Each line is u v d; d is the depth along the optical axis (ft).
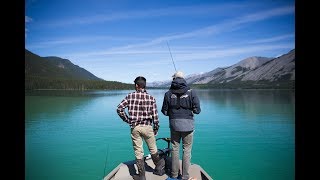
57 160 35.65
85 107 110.73
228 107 101.50
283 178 29.01
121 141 46.88
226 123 64.23
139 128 18.99
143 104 19.11
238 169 31.71
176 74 18.86
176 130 18.49
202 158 36.60
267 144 43.52
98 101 146.20
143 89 19.38
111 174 20.16
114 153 39.22
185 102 18.38
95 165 33.68
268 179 28.71
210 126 60.59
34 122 68.80
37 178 29.27
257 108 96.99
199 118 72.90
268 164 33.65
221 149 40.91
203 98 160.86
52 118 75.46
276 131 54.08
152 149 19.71
